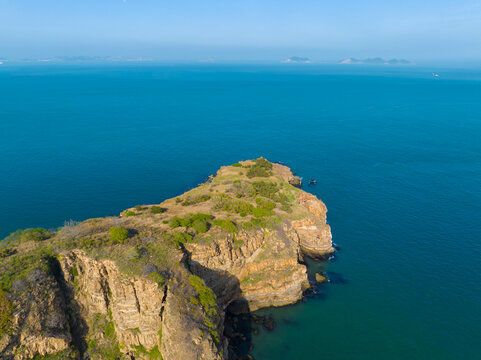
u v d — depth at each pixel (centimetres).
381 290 7688
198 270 6619
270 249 7700
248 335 6469
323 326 6700
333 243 9519
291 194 10600
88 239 6019
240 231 7525
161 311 5441
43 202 11444
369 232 10131
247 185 10681
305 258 8806
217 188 10825
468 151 18775
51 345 4784
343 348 6194
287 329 6625
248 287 7281
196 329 5138
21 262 5272
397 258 8850
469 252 9088
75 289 5528
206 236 6981
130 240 6225
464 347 6203
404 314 6981
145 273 5441
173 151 18125
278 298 7319
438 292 7606
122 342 5394
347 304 7275
